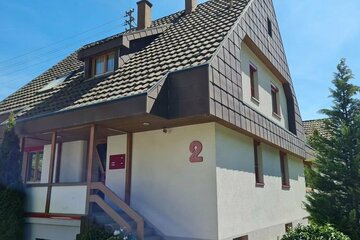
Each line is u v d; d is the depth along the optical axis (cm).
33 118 902
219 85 754
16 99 1326
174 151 825
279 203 1215
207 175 761
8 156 920
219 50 791
